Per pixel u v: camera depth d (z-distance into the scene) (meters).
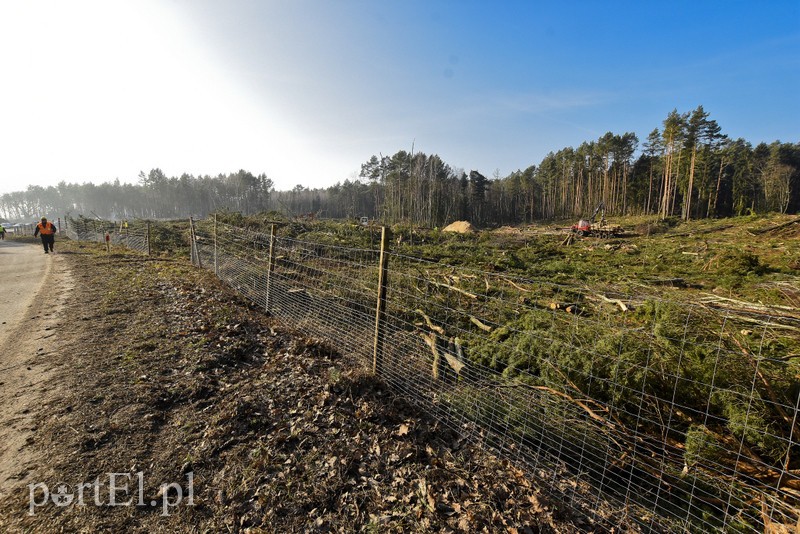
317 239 17.48
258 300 7.32
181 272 9.98
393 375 4.31
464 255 15.31
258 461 2.86
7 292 8.00
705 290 8.87
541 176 75.25
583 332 3.76
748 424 2.54
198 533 2.26
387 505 2.58
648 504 2.73
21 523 2.22
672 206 52.59
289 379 4.17
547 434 3.21
